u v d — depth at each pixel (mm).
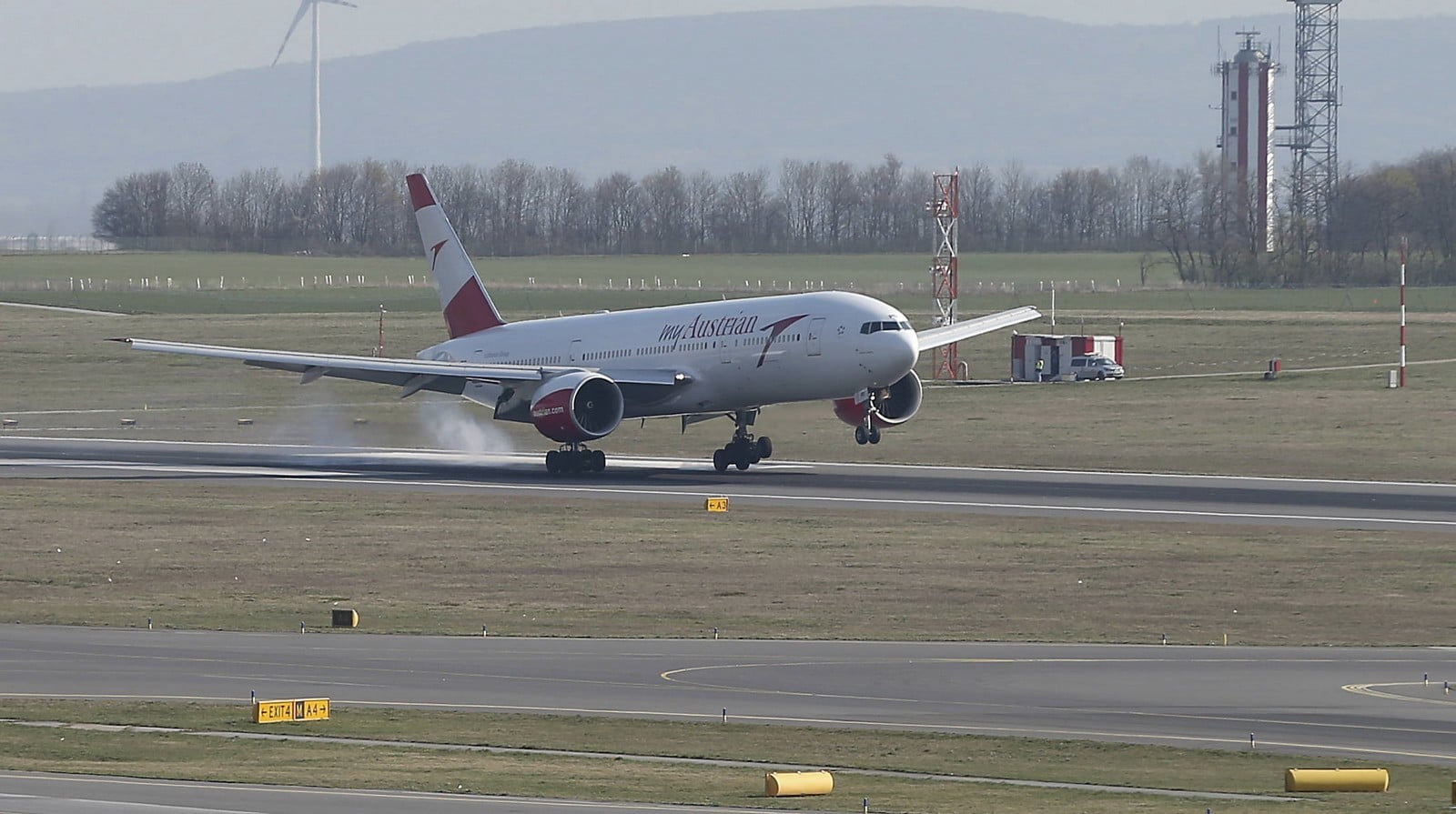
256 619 175250
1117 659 150625
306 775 111000
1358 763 113750
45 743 121062
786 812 101875
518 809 101188
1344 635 164500
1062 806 103312
